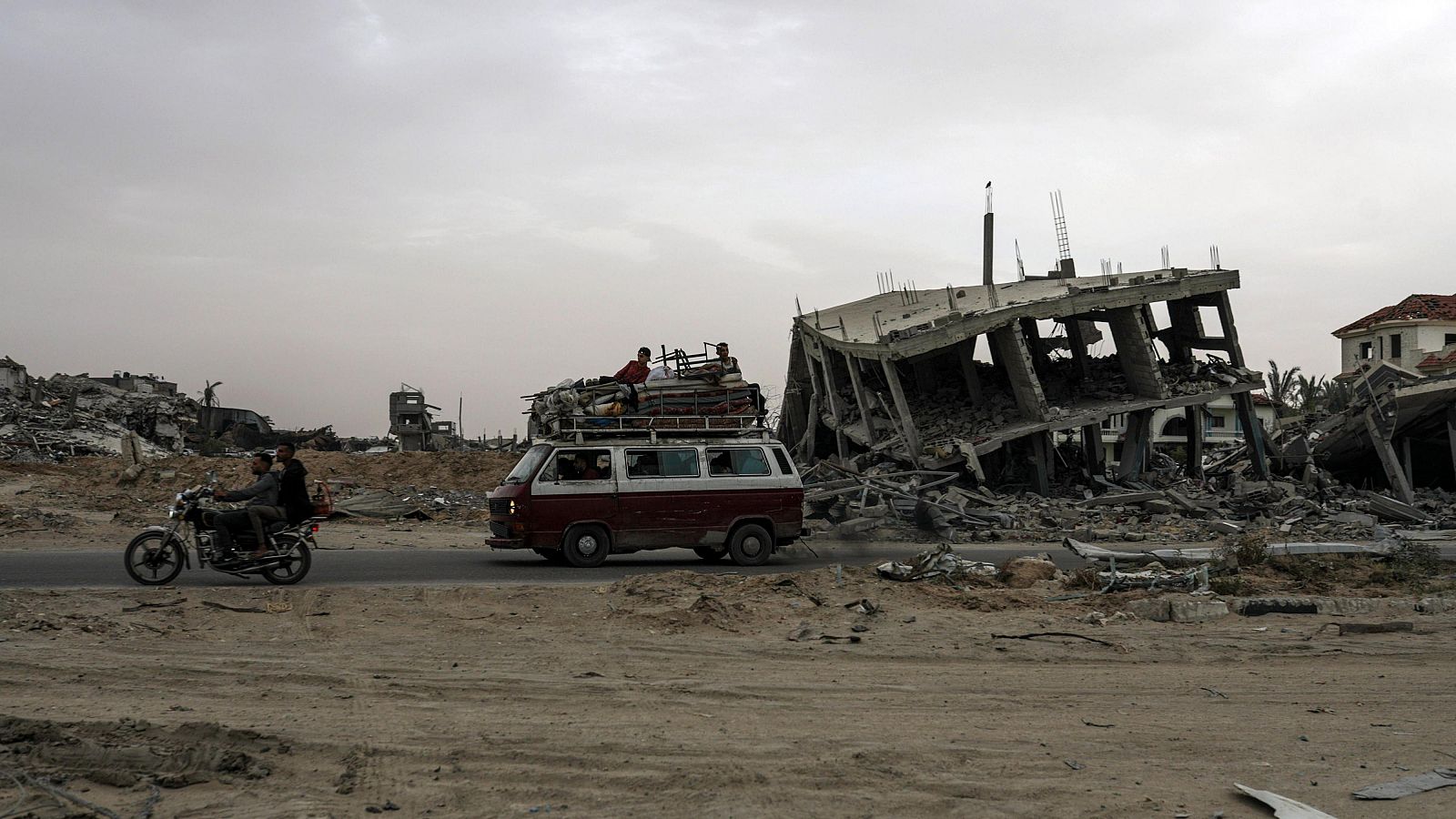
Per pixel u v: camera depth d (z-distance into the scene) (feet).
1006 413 125.08
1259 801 18.26
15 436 139.54
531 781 18.63
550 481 54.19
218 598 36.88
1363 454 139.54
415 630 33.35
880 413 136.36
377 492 97.55
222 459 111.65
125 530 71.10
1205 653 33.40
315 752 20.03
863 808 17.54
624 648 31.60
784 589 42.16
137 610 34.19
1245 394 128.36
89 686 24.80
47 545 61.26
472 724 22.34
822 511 98.32
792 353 158.51
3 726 20.33
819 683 27.73
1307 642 35.65
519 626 34.53
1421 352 192.44
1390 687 29.04
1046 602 42.42
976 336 118.62
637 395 57.67
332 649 30.07
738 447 57.36
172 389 219.20
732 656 31.04
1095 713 25.34
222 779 18.25
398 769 19.11
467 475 116.78
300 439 197.98
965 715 24.66
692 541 55.83
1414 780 19.65
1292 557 53.83
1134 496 109.19
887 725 23.35
